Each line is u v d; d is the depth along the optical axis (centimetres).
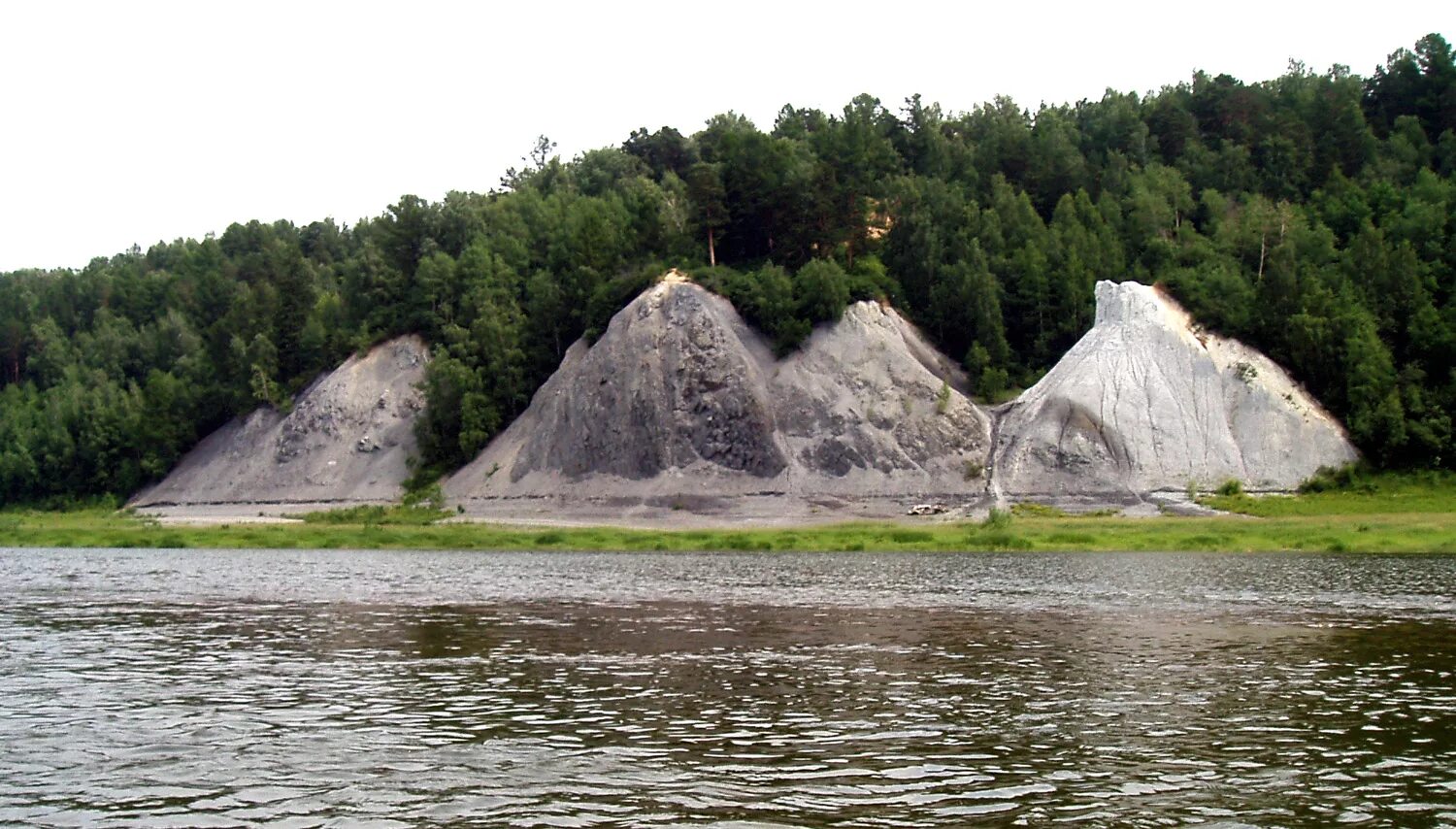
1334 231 12988
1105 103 19500
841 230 12344
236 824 1730
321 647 3522
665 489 10325
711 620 4078
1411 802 1817
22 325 19388
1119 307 10806
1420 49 16662
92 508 14150
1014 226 13125
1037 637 3641
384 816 1758
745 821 1714
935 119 19412
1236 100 16925
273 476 12850
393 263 14875
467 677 2962
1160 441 9919
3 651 3472
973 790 1880
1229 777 1964
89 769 2062
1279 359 10869
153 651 3456
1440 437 10000
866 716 2450
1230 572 5888
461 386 12112
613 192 17188
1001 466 10006
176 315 17350
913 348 11350
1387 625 3912
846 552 7538
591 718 2442
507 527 9231
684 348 11006
